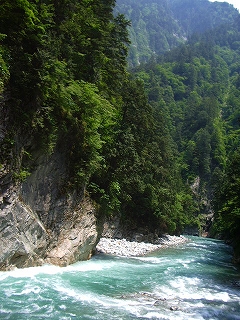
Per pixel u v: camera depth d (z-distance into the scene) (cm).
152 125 4494
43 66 1580
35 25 1534
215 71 17625
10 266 1577
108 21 2878
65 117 1942
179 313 1297
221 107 14688
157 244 4394
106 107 2531
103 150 2723
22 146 1592
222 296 1639
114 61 3117
